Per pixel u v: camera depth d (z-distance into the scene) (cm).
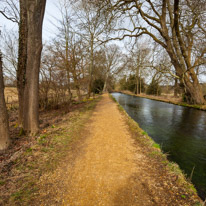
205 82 1583
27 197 186
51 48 895
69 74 969
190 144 476
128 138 436
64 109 880
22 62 446
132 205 180
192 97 1306
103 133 480
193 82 1280
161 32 1093
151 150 345
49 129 470
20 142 359
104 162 290
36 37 377
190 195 198
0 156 286
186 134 579
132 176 243
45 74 803
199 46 1139
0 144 312
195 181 277
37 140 366
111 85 4347
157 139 521
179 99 1823
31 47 376
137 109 1212
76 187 212
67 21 1041
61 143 370
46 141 365
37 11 362
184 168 329
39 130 435
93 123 605
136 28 1111
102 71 3017
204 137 545
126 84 4297
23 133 407
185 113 1028
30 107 405
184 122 775
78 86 1295
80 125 555
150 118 869
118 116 754
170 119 845
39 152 308
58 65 857
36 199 184
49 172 246
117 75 3759
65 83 900
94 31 1201
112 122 628
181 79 1214
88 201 186
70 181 226
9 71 855
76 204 180
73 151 336
